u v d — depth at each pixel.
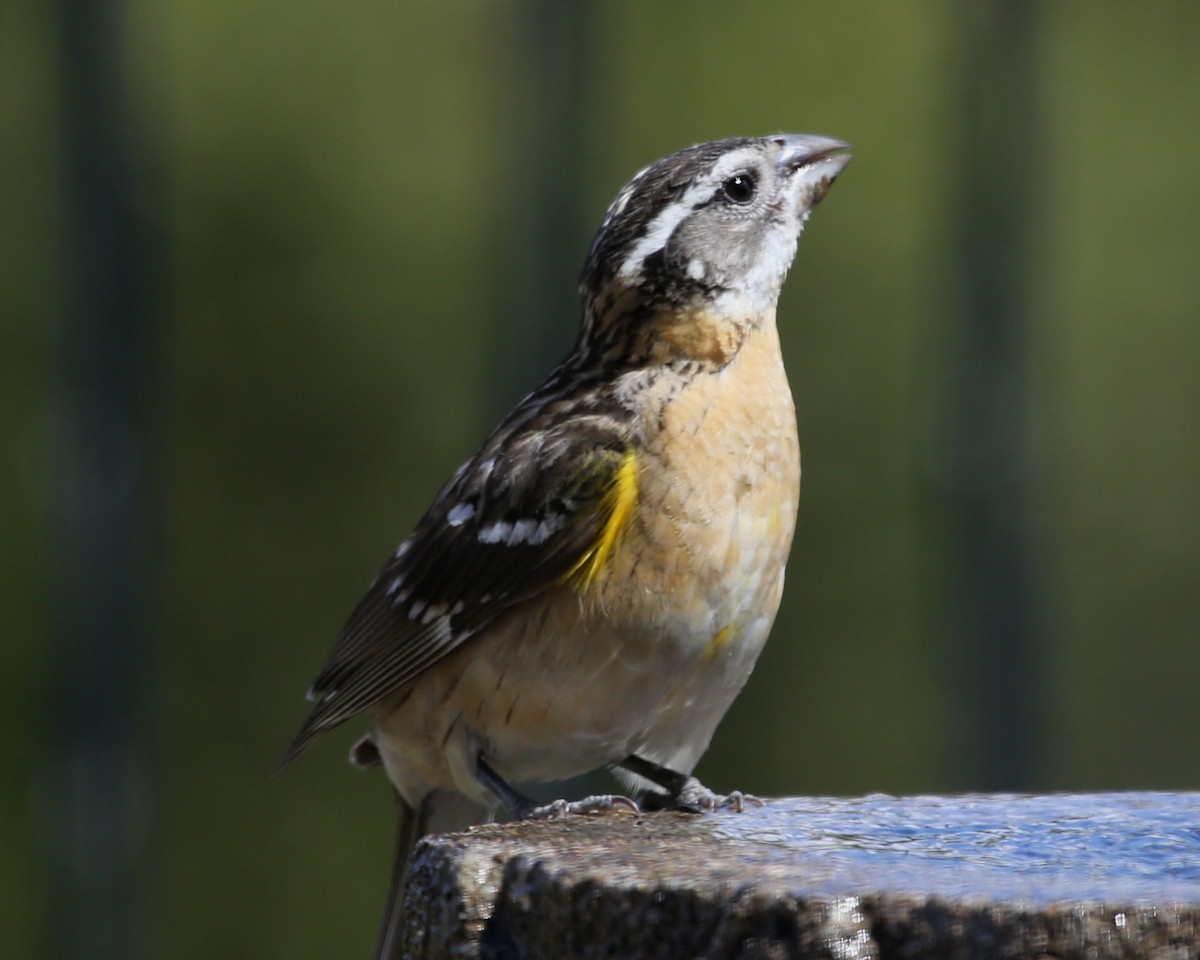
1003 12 13.59
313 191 18.58
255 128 18.59
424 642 6.53
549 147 12.96
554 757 6.54
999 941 3.92
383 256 18.58
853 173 18.86
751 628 6.45
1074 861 4.56
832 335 18.95
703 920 4.20
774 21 18.66
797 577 18.56
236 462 18.36
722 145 6.95
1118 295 19.88
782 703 18.52
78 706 12.67
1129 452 19.95
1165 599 19.91
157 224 13.58
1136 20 19.73
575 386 6.72
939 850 4.77
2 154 17.50
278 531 18.28
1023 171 13.65
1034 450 13.70
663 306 6.66
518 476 6.43
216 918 17.28
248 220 18.52
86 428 12.70
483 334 17.81
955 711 13.90
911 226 18.81
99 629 12.68
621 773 6.88
